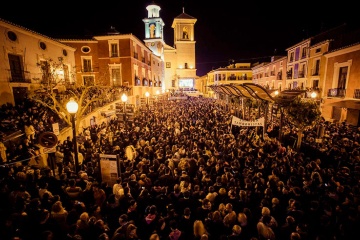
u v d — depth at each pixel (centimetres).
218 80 6094
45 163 979
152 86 4078
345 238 478
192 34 5959
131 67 2895
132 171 795
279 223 548
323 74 2469
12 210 525
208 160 862
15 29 1645
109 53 2886
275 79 3959
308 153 1170
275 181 696
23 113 1199
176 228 487
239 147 1085
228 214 523
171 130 1375
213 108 2731
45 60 2025
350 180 688
